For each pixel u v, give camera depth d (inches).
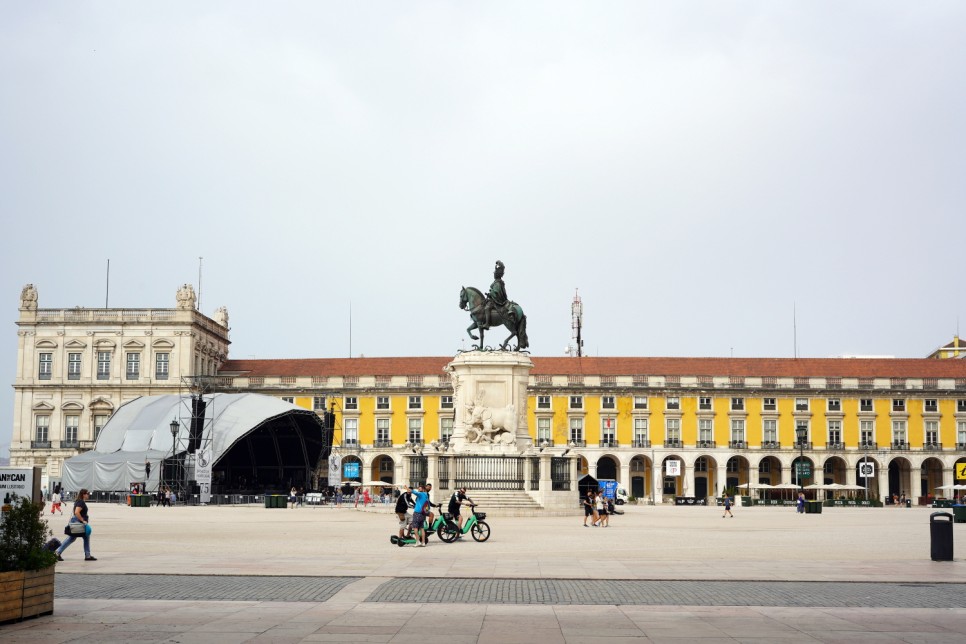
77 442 3053.6
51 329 3112.7
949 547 739.4
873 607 496.4
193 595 529.3
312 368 3176.7
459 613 469.4
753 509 2251.5
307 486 2674.7
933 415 3048.7
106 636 406.0
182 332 3085.6
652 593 545.6
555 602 508.1
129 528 1139.9
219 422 2480.3
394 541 867.4
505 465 1414.9
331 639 401.1
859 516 1774.1
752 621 450.0
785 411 3063.5
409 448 1529.3
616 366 3132.4
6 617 432.1
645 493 3088.1
